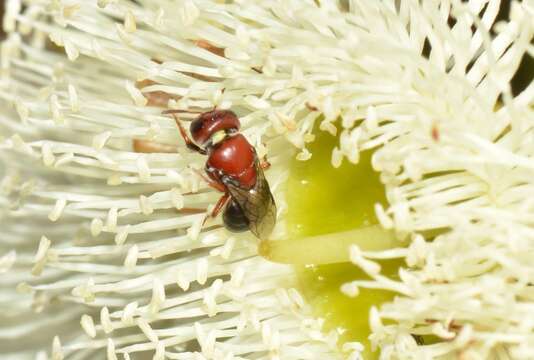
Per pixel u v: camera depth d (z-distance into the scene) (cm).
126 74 14
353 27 13
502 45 13
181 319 14
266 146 13
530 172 13
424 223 13
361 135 13
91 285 13
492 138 13
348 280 13
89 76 14
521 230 12
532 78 13
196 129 13
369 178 13
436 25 13
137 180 13
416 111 13
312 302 13
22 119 14
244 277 13
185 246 13
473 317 12
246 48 13
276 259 13
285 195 13
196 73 13
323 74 13
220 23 13
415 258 13
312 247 13
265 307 13
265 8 13
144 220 14
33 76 15
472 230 12
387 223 12
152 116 14
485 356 12
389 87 13
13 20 14
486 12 13
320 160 13
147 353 14
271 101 13
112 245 14
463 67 13
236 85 13
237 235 13
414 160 13
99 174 14
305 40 13
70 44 14
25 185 14
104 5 14
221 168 13
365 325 13
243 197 13
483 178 13
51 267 14
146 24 14
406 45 13
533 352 12
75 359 14
